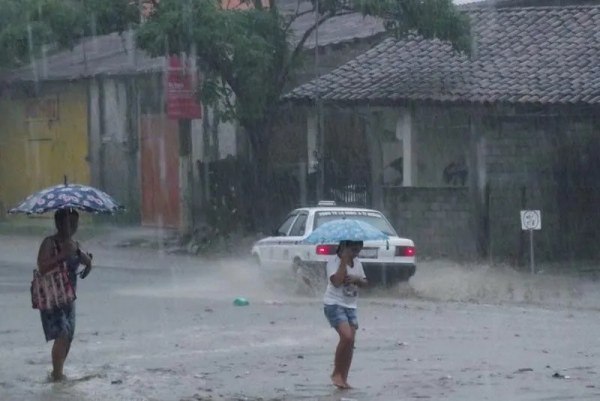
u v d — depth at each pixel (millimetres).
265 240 48531
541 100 55875
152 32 62250
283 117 67938
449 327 36500
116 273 56656
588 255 58562
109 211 28078
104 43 87250
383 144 64875
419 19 62156
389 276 45312
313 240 26891
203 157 73438
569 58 60344
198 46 62250
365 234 26750
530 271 54062
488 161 59312
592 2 79375
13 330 36812
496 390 25750
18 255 67375
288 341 33625
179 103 66750
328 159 65875
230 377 27969
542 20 65875
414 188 61469
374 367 29062
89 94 83062
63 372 28719
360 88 62406
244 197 68125
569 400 24516
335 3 64625
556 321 38062
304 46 67812
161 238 73812
